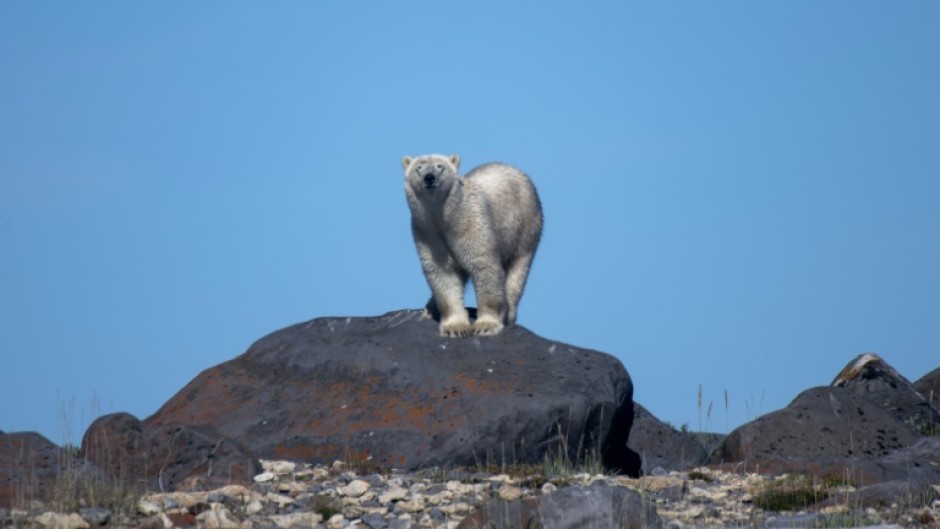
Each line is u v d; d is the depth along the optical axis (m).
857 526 35.72
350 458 48.50
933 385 70.81
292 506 39.12
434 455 47.78
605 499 34.00
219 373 55.41
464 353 53.03
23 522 34.06
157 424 51.03
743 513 40.19
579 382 50.75
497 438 48.12
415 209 55.25
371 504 40.03
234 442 47.97
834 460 48.69
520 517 33.81
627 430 54.91
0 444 42.91
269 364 55.22
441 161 54.59
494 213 57.56
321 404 51.59
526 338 54.50
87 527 34.34
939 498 42.03
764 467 49.28
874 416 55.59
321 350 54.72
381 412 50.25
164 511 36.59
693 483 46.00
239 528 34.56
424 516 37.59
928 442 52.75
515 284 60.66
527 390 49.91
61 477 38.06
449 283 56.06
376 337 54.88
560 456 47.75
